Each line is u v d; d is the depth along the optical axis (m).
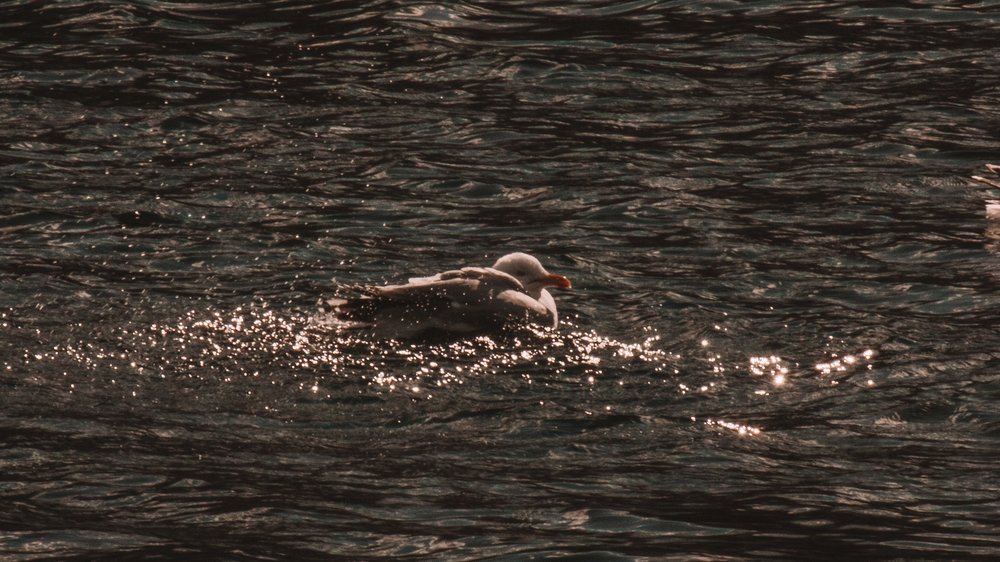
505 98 24.39
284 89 24.64
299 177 20.50
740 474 11.70
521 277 15.38
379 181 20.44
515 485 11.43
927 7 29.27
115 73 25.09
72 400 12.84
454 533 10.52
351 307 14.70
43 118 22.77
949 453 12.13
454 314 14.48
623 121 23.23
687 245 17.92
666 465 11.87
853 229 18.59
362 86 24.88
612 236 18.30
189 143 21.88
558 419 12.72
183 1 29.81
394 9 29.22
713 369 13.89
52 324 14.59
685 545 10.32
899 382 13.61
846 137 22.39
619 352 14.27
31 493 11.10
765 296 16.16
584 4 29.98
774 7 29.59
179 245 17.48
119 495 11.10
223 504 10.98
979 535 10.52
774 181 20.52
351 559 10.10
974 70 25.62
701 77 25.45
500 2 30.00
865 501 11.19
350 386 13.29
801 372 13.86
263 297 15.62
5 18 28.28
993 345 14.51
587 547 10.27
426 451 12.07
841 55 26.55
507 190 20.12
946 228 18.61
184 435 12.25
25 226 18.06
